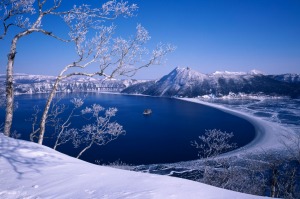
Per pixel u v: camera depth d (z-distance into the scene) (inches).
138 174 286.5
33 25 435.8
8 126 457.1
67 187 244.8
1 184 252.1
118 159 2297.0
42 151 376.8
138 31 484.7
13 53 439.8
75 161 346.9
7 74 443.8
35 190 238.4
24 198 221.9
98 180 263.6
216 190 239.6
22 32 431.2
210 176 807.1
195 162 1911.9
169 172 1637.6
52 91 482.3
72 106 4562.0
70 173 287.0
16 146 385.1
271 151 2181.3
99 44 470.9
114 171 297.9
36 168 303.3
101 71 493.4
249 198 221.9
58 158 355.6
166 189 235.9
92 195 223.5
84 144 2728.8
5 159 326.3
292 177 697.6
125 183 253.4
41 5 433.7
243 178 763.4
